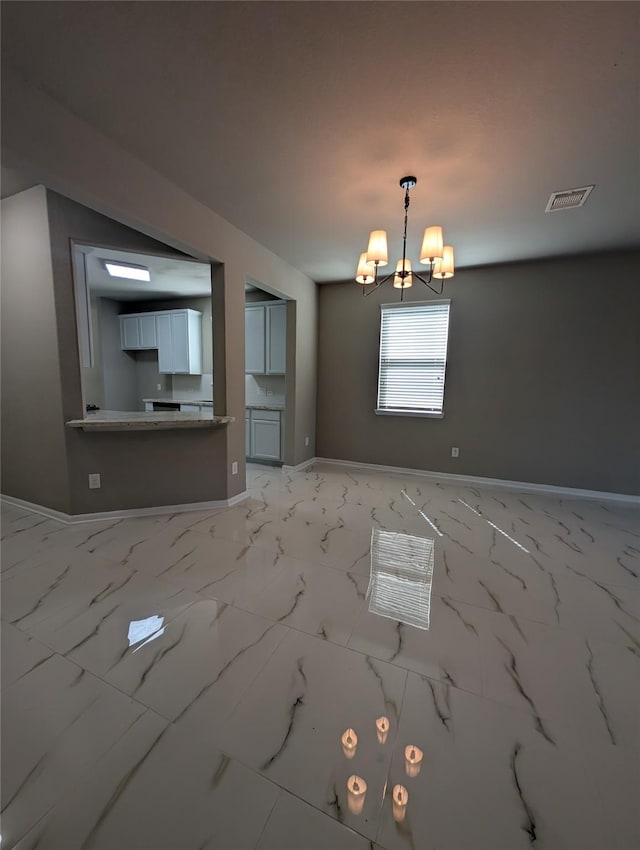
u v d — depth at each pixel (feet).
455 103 5.59
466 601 6.46
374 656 5.13
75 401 9.14
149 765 3.63
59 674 4.70
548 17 4.26
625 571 7.57
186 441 10.47
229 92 5.46
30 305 8.98
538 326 12.97
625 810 3.32
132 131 6.36
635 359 11.98
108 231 8.89
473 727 4.10
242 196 8.53
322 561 7.80
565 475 13.10
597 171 7.34
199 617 5.88
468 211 9.07
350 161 7.13
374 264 7.77
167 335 18.30
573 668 4.98
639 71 4.92
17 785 3.43
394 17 4.32
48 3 4.19
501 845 3.07
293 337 14.46
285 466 15.43
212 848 3.03
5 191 8.59
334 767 3.65
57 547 8.19
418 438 15.11
